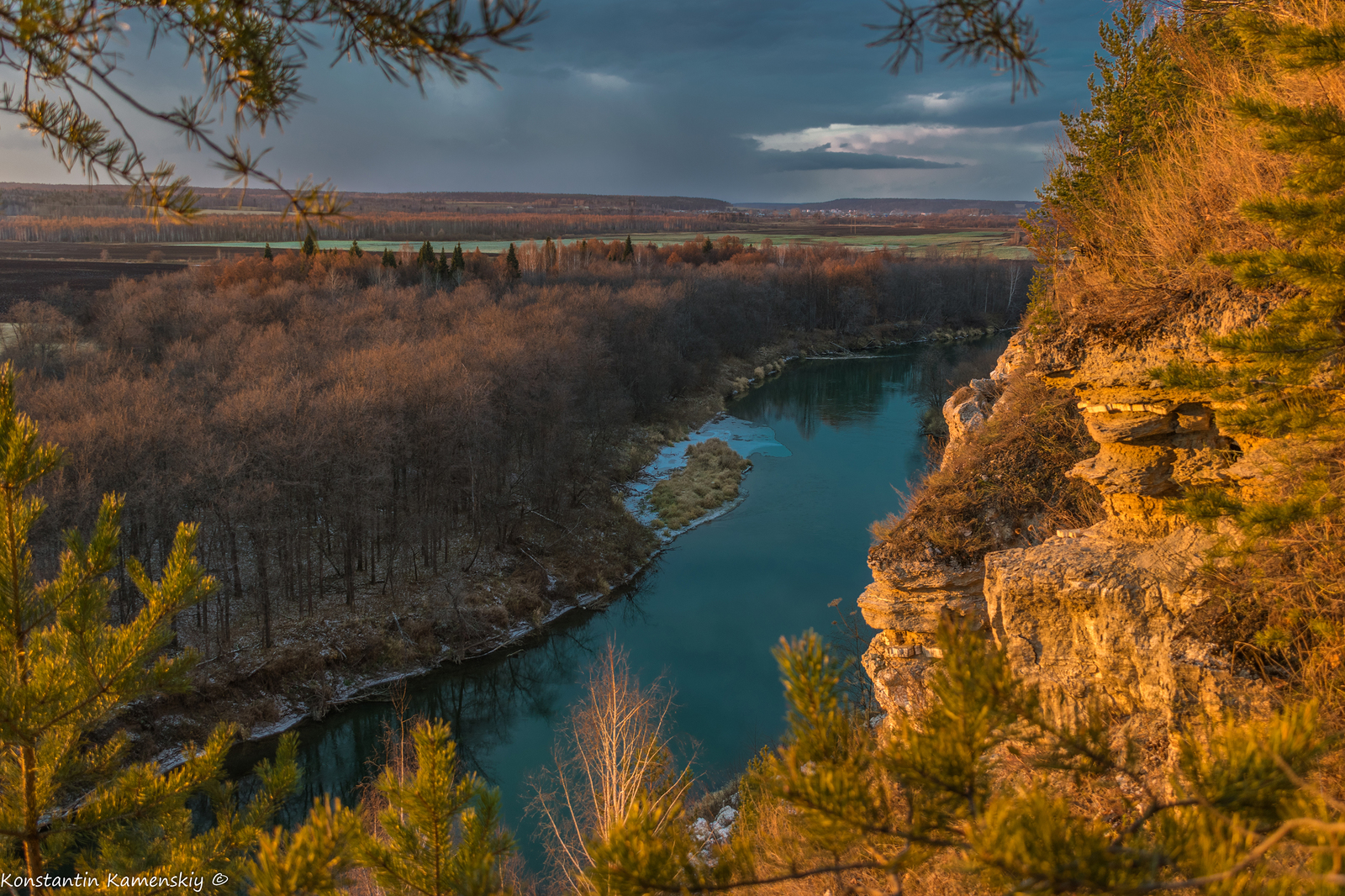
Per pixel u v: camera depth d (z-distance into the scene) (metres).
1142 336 8.91
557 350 53.84
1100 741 3.98
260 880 4.11
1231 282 8.27
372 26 2.57
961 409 17.45
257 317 69.50
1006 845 2.92
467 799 5.11
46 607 6.23
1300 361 6.07
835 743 3.72
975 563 12.30
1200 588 7.94
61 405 35.97
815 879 6.21
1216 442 8.54
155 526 31.27
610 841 3.82
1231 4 9.41
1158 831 3.39
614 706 17.80
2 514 6.01
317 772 27.16
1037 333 10.20
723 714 28.56
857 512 47.44
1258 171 8.44
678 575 40.59
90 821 6.73
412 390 41.84
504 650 34.72
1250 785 3.30
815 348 104.50
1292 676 6.98
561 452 46.00
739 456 56.53
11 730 5.77
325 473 35.22
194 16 2.60
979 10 2.55
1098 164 14.12
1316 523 6.65
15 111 2.63
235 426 35.12
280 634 33.41
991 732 3.71
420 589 37.97
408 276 103.31
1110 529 9.44
